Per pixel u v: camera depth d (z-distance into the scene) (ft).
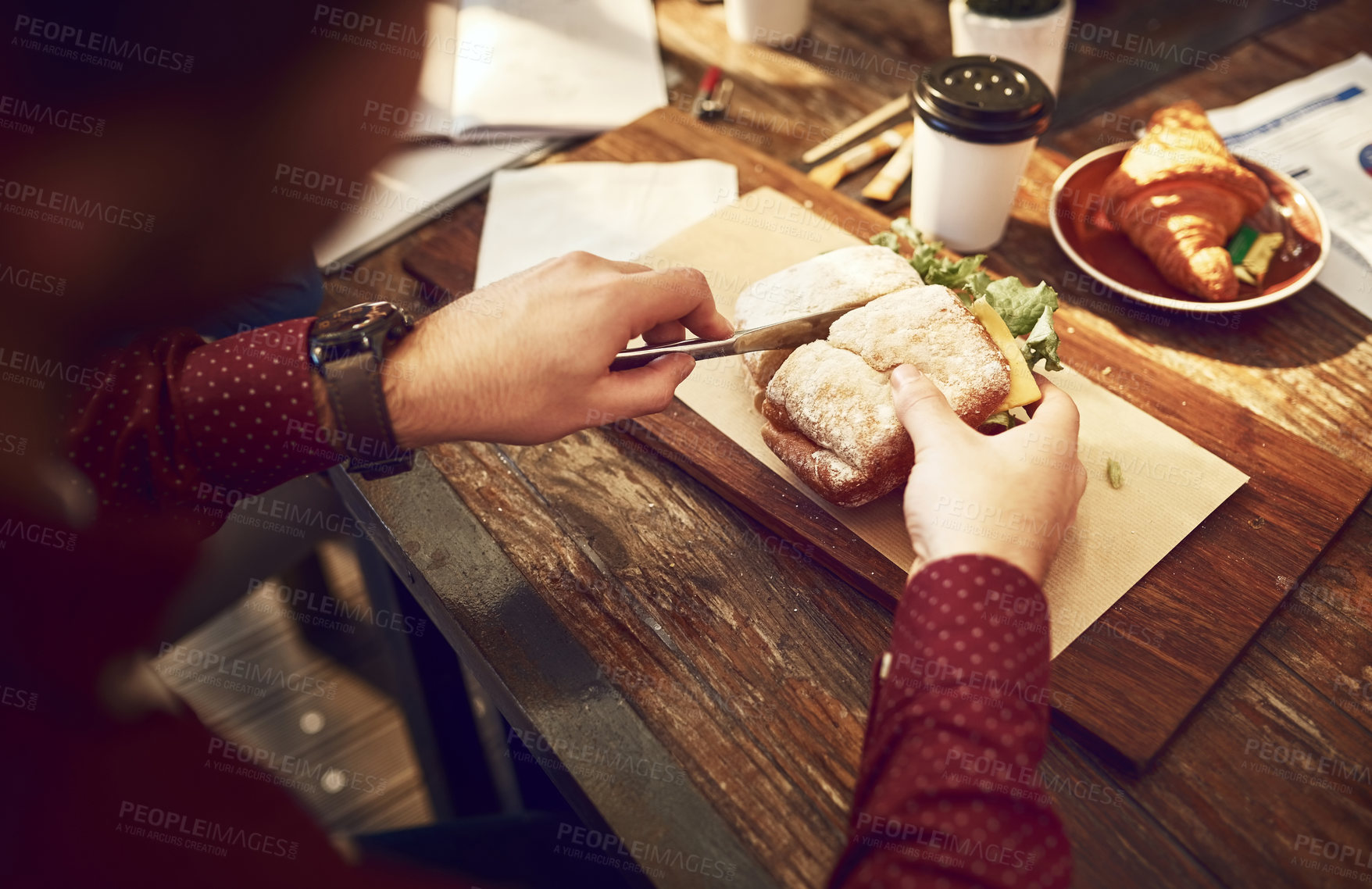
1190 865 2.10
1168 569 2.35
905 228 2.70
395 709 3.86
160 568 2.11
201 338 2.25
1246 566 2.35
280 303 2.68
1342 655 2.28
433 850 2.69
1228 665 2.25
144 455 2.14
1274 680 2.26
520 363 2.24
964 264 2.60
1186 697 2.21
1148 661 2.25
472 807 3.23
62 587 1.94
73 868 1.90
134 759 1.95
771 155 3.17
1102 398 2.58
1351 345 2.67
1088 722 2.19
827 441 2.36
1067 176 2.90
